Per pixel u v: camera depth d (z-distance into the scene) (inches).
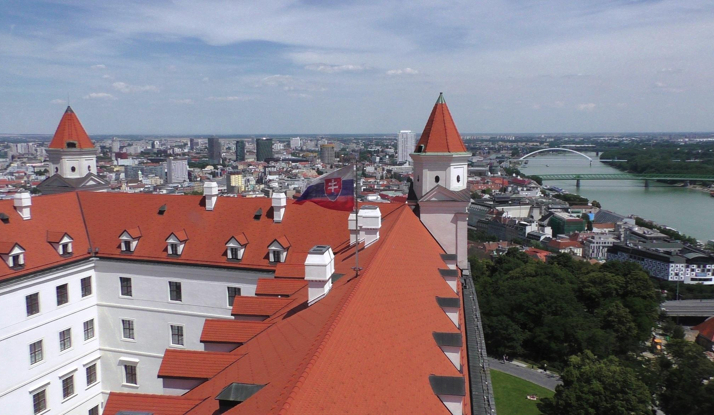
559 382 3759.8
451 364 1212.5
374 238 1921.8
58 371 2380.7
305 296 1523.1
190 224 2630.4
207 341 1385.3
